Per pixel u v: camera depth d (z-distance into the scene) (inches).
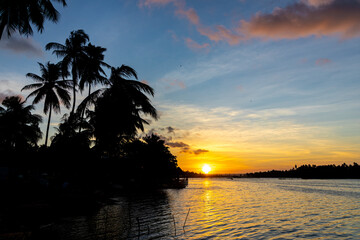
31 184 936.3
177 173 3506.4
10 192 796.0
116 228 663.8
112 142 1085.8
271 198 1927.9
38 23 681.6
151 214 935.7
